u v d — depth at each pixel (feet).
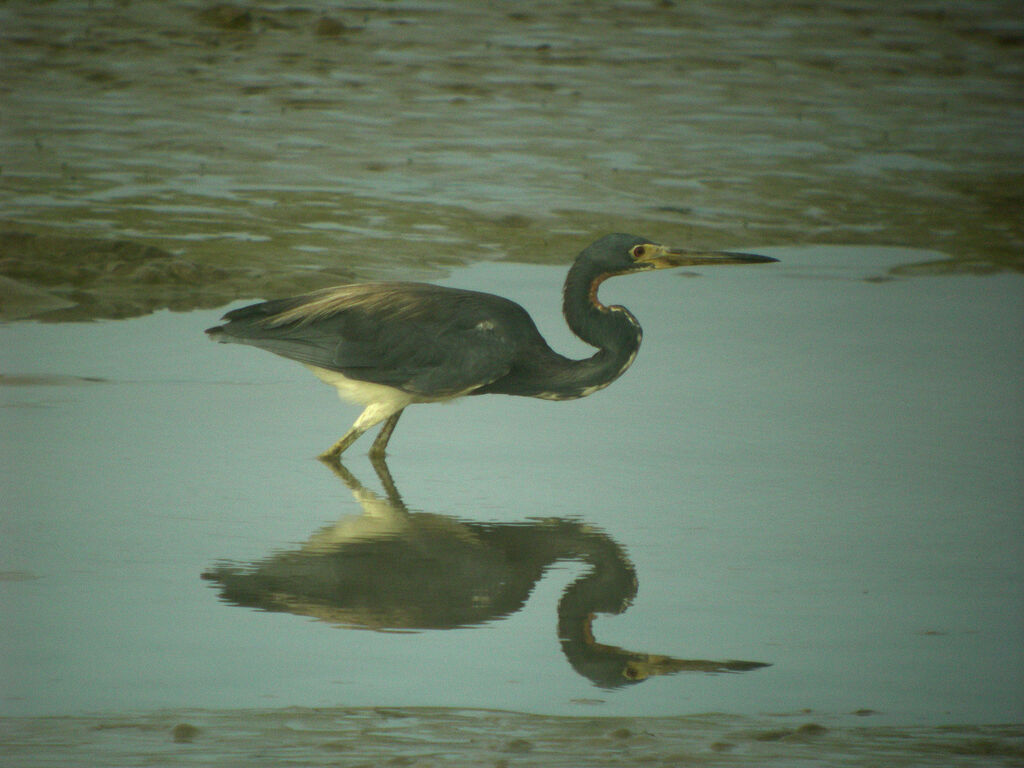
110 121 89.76
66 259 62.08
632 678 26.23
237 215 71.10
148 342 52.60
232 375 49.06
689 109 98.99
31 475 38.29
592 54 113.60
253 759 22.02
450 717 24.16
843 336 55.67
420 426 44.96
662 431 43.96
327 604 29.94
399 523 35.29
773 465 40.37
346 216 71.56
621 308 42.09
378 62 107.55
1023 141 94.68
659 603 30.19
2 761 21.90
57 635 27.91
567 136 89.92
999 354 53.11
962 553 33.37
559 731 23.50
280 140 86.33
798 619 29.30
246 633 28.27
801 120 97.81
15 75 99.60
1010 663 27.07
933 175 85.35
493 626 28.89
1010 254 70.79
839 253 70.33
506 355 40.88
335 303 41.14
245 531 34.45
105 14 116.26
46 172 77.92
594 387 41.83
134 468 39.19
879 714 24.64
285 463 40.34
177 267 61.31
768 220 75.10
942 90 108.99
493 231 70.49
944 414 45.60
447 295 41.52
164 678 25.90
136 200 73.26
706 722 24.12
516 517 35.86
